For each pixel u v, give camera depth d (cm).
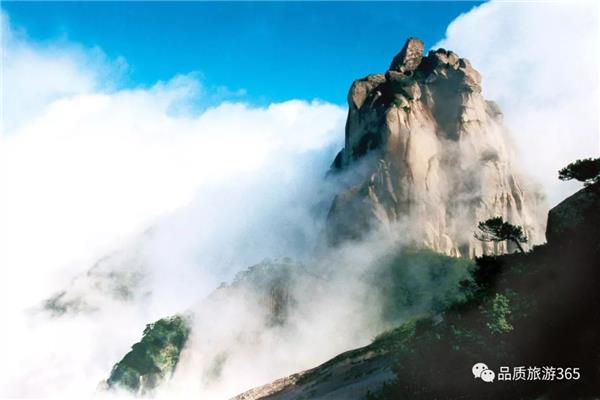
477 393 3638
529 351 3541
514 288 4088
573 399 3169
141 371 15888
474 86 19900
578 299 3494
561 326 3481
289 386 7094
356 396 4884
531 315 3609
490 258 4878
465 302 4234
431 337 3994
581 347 3338
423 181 18250
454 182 18512
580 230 3788
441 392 3841
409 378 4084
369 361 6247
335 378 6297
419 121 19350
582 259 3612
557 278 3722
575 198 4019
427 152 18775
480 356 3653
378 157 19062
